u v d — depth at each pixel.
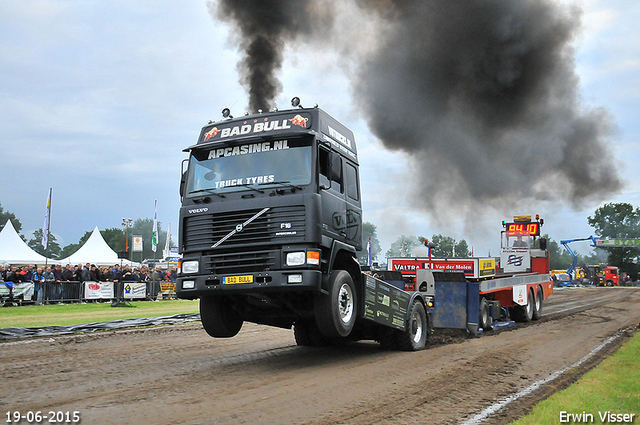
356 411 5.84
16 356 9.23
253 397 6.38
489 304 14.09
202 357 9.46
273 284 7.83
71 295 21.19
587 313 19.95
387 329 10.50
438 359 9.45
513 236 18.95
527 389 7.11
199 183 8.77
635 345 10.86
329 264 8.29
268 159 8.47
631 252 87.75
